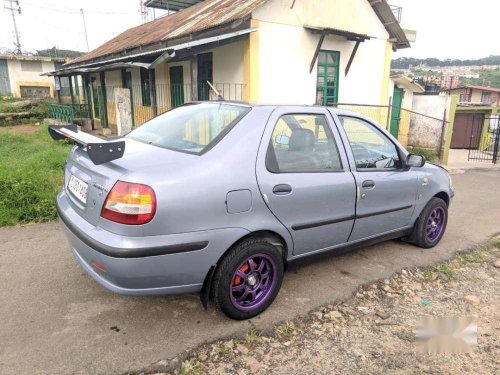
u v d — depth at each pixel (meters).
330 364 2.60
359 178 3.60
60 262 3.81
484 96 31.78
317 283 3.64
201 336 2.78
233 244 2.82
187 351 2.62
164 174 2.54
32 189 5.41
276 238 3.12
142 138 3.44
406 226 4.36
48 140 11.23
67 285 3.39
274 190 2.96
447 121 12.55
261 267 3.02
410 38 13.87
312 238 3.33
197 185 2.59
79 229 2.69
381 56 11.93
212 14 10.78
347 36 10.21
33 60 32.81
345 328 3.00
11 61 32.25
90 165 2.82
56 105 17.64
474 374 2.58
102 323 2.88
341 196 3.43
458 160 14.21
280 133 3.15
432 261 4.28
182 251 2.55
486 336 2.99
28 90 32.94
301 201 3.13
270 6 9.18
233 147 2.85
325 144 3.47
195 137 3.11
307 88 10.30
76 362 2.47
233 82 9.70
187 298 3.26
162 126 3.57
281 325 2.97
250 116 3.06
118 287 2.55
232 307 2.88
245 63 9.21
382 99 12.26
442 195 4.75
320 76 10.66
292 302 3.29
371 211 3.76
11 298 3.15
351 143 3.69
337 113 3.66
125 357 2.54
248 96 9.30
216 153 2.79
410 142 14.05
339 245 3.64
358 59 11.38
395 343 2.86
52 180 5.95
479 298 3.56
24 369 2.39
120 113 9.81
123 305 3.12
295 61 9.91
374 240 4.02
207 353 2.62
